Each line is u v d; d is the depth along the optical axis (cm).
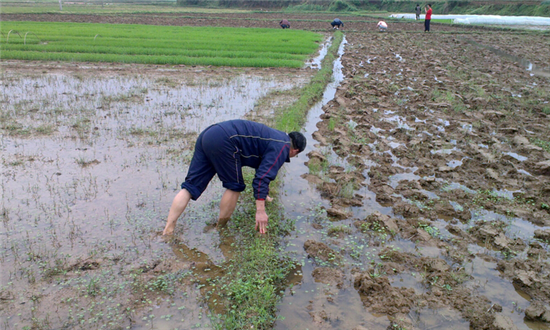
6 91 966
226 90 1048
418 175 574
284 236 420
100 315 304
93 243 390
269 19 3575
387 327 304
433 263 372
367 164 610
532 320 315
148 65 1352
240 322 300
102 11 4306
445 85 1148
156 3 7188
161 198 482
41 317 301
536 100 997
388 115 869
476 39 2373
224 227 426
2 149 612
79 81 1097
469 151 656
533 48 2028
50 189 493
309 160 607
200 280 348
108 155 607
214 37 2080
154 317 307
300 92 1025
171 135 700
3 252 372
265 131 391
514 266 372
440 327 304
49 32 2081
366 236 423
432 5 4909
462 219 459
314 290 343
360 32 2669
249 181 526
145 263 365
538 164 595
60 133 694
